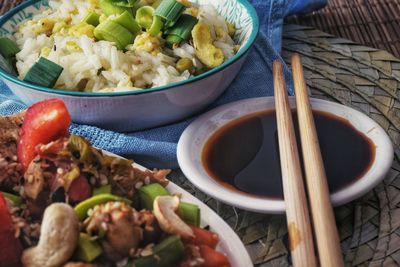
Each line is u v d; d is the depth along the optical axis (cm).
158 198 35
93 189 36
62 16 53
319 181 39
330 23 61
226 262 34
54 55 49
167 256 33
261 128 46
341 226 41
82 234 33
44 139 38
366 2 63
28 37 52
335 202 39
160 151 45
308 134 42
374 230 40
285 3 58
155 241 34
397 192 42
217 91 48
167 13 49
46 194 36
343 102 51
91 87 48
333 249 36
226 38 51
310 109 44
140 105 45
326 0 60
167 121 48
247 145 45
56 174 36
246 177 42
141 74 48
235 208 42
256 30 49
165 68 48
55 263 32
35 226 34
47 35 52
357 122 45
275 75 48
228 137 45
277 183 41
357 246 40
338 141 44
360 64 54
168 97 45
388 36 59
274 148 44
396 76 53
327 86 52
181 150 44
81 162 36
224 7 54
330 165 42
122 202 34
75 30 50
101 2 51
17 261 33
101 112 45
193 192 44
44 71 47
